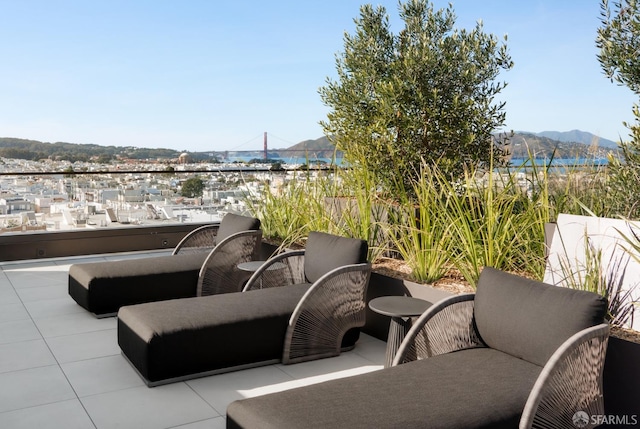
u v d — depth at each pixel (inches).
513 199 164.6
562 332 101.3
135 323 139.3
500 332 112.3
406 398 93.7
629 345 108.4
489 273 119.6
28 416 118.8
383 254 205.6
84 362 149.6
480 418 87.7
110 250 304.3
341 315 156.3
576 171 172.6
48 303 207.8
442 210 175.2
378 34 240.8
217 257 203.0
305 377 141.3
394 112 222.4
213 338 138.9
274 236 254.2
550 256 147.6
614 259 133.7
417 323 116.8
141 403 125.1
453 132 220.8
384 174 231.1
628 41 145.7
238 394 130.3
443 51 225.5
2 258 280.5
